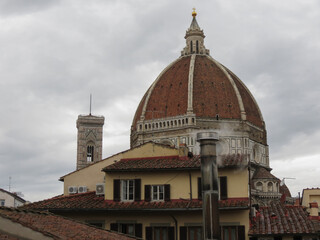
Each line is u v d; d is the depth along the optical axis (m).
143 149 47.72
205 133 23.47
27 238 20.52
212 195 22.89
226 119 150.88
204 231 22.81
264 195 134.75
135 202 41.03
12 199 82.56
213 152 23.31
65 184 50.16
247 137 149.50
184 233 38.97
